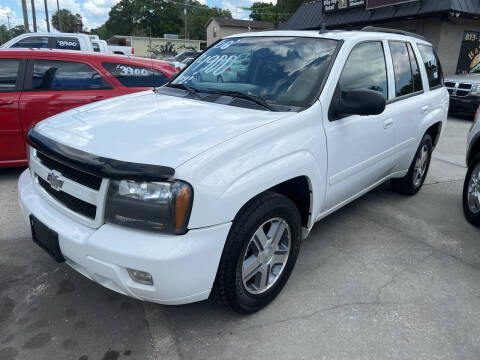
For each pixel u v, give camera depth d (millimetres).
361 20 17562
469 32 15797
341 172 2975
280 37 3316
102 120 2457
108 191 1949
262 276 2459
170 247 1885
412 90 4051
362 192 3615
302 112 2568
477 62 16484
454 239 3668
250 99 2750
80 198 2072
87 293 2688
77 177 2105
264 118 2432
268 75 2963
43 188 2438
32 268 2947
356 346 2299
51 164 2297
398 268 3135
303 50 3061
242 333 2369
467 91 10219
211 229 1978
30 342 2238
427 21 15531
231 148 2082
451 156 6824
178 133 2189
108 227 1981
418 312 2609
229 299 2281
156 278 1896
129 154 1971
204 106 2711
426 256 3340
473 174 3953
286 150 2357
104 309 2539
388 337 2379
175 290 1956
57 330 2338
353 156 3068
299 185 2670
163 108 2684
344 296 2750
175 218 1887
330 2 19312
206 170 1952
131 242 1902
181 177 1878
